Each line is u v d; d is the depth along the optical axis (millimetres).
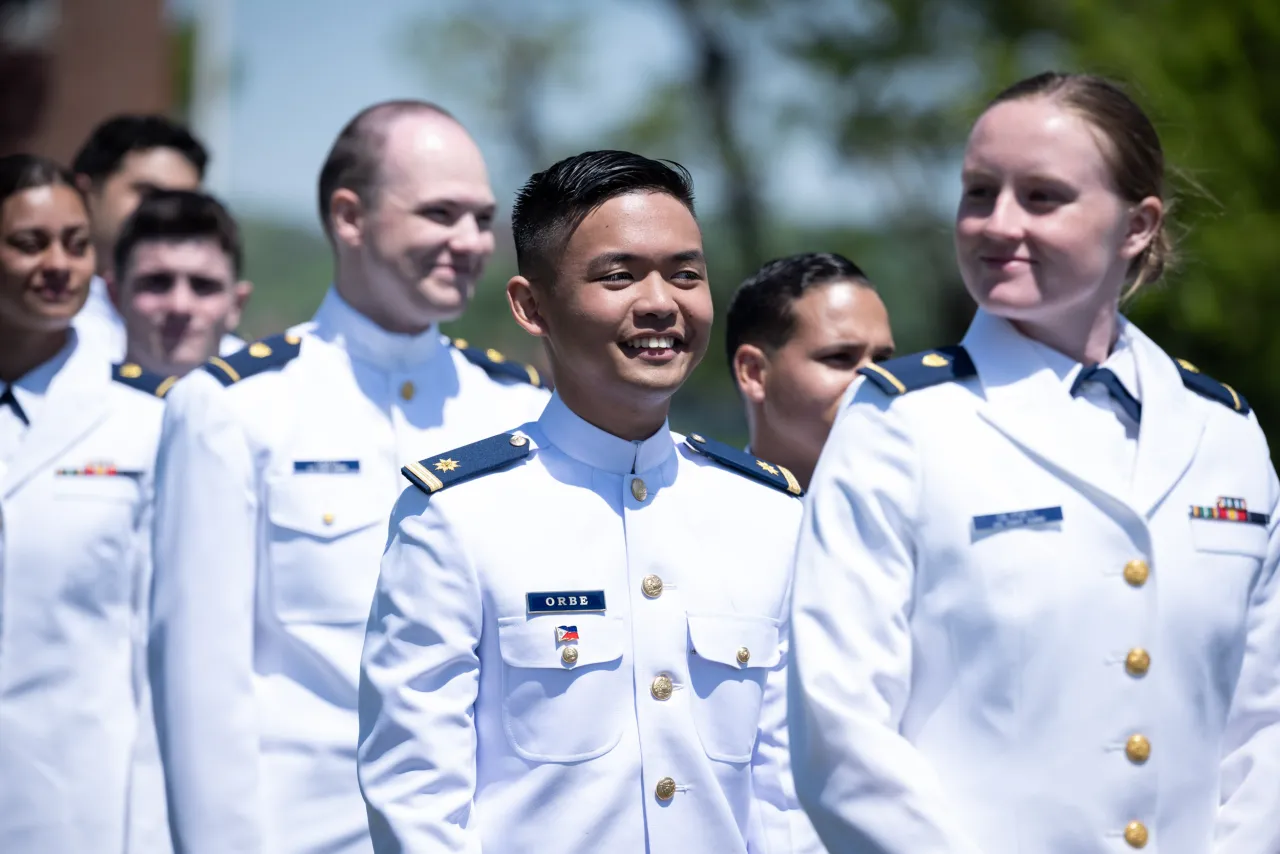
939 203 31047
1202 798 4746
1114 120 4816
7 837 7000
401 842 4527
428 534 4840
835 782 4484
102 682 7188
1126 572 4680
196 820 6098
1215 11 18344
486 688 4809
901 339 32781
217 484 6402
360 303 7043
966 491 4699
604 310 4816
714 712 4941
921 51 29328
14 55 22234
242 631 6332
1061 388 4875
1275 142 17984
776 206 35062
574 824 4684
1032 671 4598
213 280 8547
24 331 7523
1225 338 17594
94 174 9703
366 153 6941
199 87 25234
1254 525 4922
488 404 7250
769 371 6641
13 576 7148
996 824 4570
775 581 5156
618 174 4891
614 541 4969
